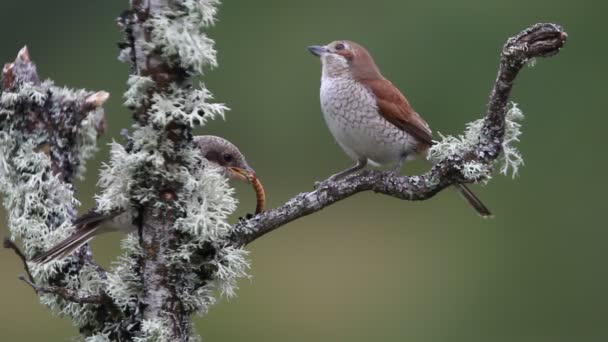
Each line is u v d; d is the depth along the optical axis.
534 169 18.08
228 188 5.16
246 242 5.52
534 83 18.38
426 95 18.41
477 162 5.55
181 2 4.88
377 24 18.84
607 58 18.27
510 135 5.64
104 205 5.00
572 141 18.23
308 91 18.59
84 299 5.14
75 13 19.91
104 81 19.45
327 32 19.08
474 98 18.22
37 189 5.90
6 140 5.96
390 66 18.64
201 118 4.92
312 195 5.63
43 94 5.98
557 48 5.19
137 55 4.90
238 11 19.22
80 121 6.04
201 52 4.86
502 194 17.92
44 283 5.71
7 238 5.46
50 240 5.82
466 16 18.45
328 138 17.81
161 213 5.00
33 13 19.91
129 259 5.25
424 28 18.52
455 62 18.38
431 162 8.60
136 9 4.87
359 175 5.82
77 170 6.12
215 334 13.94
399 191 5.66
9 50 19.83
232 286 5.36
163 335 4.96
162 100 4.89
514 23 18.25
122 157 4.97
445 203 17.36
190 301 5.11
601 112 18.20
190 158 5.02
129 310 5.14
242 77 18.80
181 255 4.99
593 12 18.45
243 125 18.45
